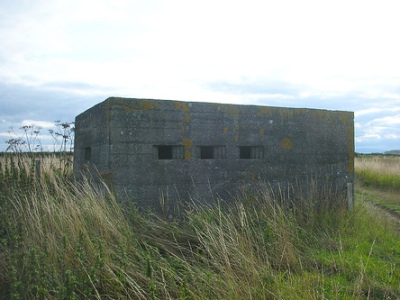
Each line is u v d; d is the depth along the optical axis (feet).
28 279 12.71
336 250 19.20
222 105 22.89
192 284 13.85
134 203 20.59
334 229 22.35
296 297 12.85
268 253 17.26
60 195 19.53
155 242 18.10
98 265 13.25
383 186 48.80
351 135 27.20
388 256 18.66
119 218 18.16
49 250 14.55
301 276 15.33
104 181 20.36
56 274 13.01
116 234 16.61
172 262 15.31
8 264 13.70
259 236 18.20
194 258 16.46
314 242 20.12
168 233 19.04
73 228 16.03
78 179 26.04
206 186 22.38
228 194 22.88
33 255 12.62
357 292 13.99
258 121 23.91
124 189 20.53
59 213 17.26
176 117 21.75
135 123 20.88
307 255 18.08
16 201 18.52
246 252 16.11
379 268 16.67
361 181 53.01
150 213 20.22
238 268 14.90
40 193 20.25
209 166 22.49
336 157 26.55
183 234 19.02
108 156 20.35
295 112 25.08
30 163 27.32
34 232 15.87
